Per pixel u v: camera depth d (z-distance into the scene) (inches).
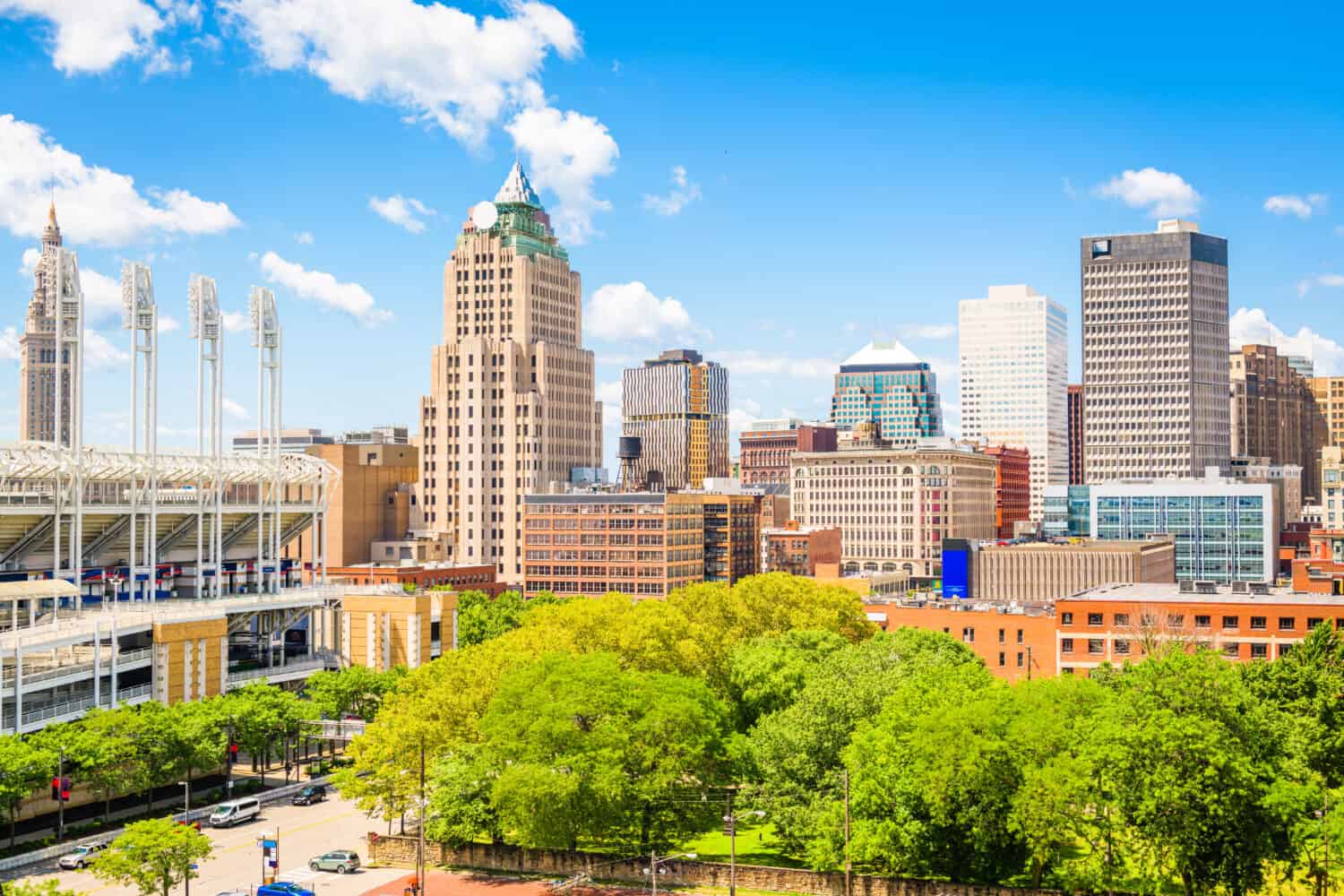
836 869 4854.8
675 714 5024.6
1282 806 3993.6
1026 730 4471.0
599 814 4859.7
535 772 4771.2
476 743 5369.1
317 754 7249.0
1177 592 7765.8
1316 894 4146.2
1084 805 4345.5
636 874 4879.4
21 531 7199.8
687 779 5191.9
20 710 5526.6
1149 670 4404.5
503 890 4781.0
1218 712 4197.8
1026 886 4480.8
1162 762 4124.0
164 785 6176.2
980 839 4436.5
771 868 4736.7
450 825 5078.7
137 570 7864.2
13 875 4906.5
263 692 6496.1
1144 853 4291.3
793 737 5059.1
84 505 7204.7
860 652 6338.6
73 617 6599.4
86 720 5556.1
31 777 5083.7
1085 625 7126.0
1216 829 4104.3
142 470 7480.3
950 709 4640.8
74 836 5369.1
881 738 4734.3
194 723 5767.7
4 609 6584.6
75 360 7047.2
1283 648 6732.3
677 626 6712.6
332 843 5447.8
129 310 7504.9
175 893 4653.1
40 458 6884.8
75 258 7017.7
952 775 4367.6
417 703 5556.1
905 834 4522.6
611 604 7263.8
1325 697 5064.0
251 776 6678.2
